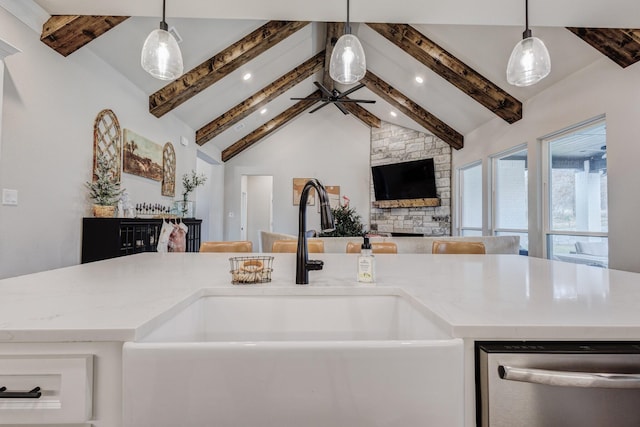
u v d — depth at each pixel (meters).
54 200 2.82
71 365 0.67
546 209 4.22
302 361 0.65
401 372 0.66
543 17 2.62
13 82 2.44
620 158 3.05
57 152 2.85
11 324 0.70
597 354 0.69
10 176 2.42
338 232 7.23
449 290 1.08
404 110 6.36
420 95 5.83
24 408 0.66
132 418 0.64
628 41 2.80
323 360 0.65
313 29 5.10
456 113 5.77
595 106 3.33
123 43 3.38
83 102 3.16
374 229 8.03
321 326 1.14
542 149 4.25
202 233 7.70
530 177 4.37
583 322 0.75
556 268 1.57
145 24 3.31
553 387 0.68
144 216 4.25
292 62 5.66
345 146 8.23
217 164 7.75
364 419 0.65
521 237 4.85
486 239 4.24
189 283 1.18
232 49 4.31
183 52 4.01
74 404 0.66
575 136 3.80
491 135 5.38
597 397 0.68
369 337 1.14
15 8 2.42
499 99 4.52
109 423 0.67
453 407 0.67
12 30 2.42
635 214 2.91
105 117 3.48
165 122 4.87
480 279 1.28
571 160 3.85
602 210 3.46
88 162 3.23
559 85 3.85
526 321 0.75
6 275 2.38
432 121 6.31
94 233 3.13
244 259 1.30
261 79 5.65
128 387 0.64
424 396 0.66
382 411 0.65
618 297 0.98
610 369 0.69
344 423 0.65
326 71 6.34
